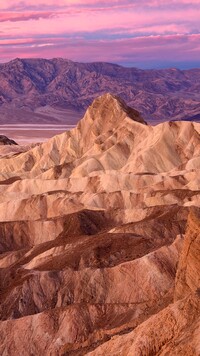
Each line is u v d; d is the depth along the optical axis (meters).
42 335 49.56
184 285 36.28
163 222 71.06
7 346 50.12
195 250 35.44
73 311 50.03
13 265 72.12
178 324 28.19
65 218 83.62
